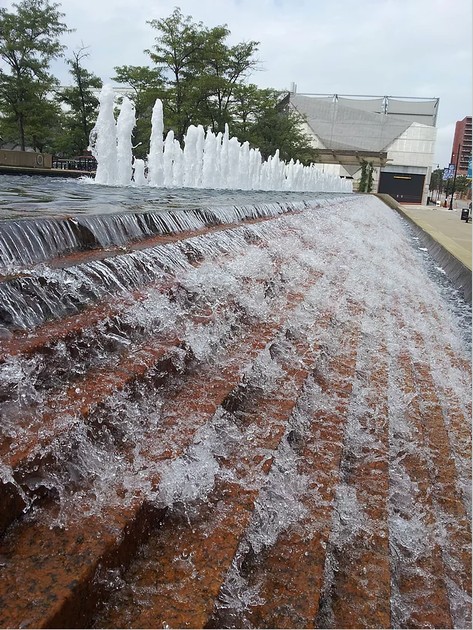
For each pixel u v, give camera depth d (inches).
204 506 76.1
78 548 59.7
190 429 85.1
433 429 136.9
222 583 63.4
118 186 393.1
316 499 87.3
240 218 232.1
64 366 85.0
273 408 105.3
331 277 231.5
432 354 200.1
